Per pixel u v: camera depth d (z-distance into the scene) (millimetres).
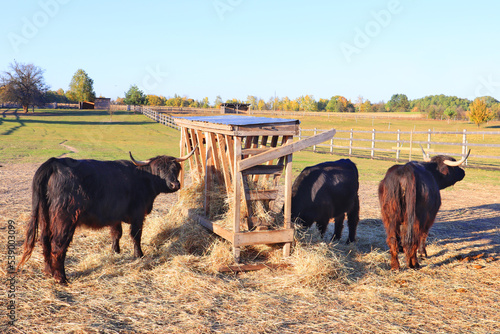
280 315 4141
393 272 5473
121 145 29688
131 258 5934
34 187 4898
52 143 29516
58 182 4926
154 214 8648
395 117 82250
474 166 18469
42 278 5055
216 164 6621
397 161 21281
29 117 57344
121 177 5711
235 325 3902
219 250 5711
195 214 6902
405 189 5410
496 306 4449
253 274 5383
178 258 5621
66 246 4992
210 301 4434
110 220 5637
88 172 5254
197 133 7141
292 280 5070
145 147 28125
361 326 3924
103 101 76375
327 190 6266
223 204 6535
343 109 116375
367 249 6684
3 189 11562
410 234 5379
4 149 23766
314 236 6293
